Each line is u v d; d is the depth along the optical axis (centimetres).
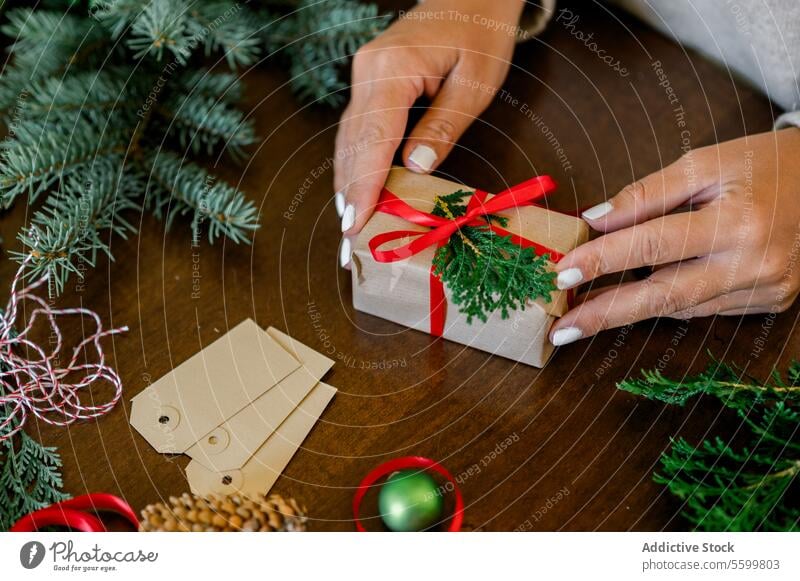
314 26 73
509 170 70
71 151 65
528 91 74
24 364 61
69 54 69
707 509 56
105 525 57
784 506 55
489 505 57
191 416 60
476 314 58
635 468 58
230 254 67
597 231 65
